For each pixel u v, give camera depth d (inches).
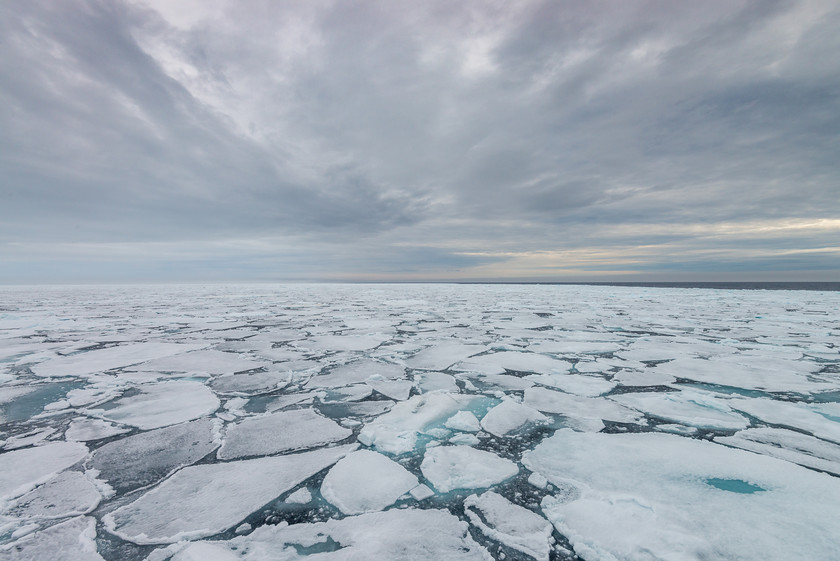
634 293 5324.8
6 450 649.6
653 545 422.6
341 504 505.7
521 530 457.4
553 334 1779.0
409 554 418.6
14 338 1669.5
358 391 959.6
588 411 825.5
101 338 1669.5
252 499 518.3
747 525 453.1
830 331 1813.5
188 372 1119.0
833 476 559.5
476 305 3425.2
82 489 536.7
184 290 6663.4
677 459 610.9
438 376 1091.3
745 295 4662.9
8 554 415.8
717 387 978.7
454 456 632.4
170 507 498.3
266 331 1873.8
